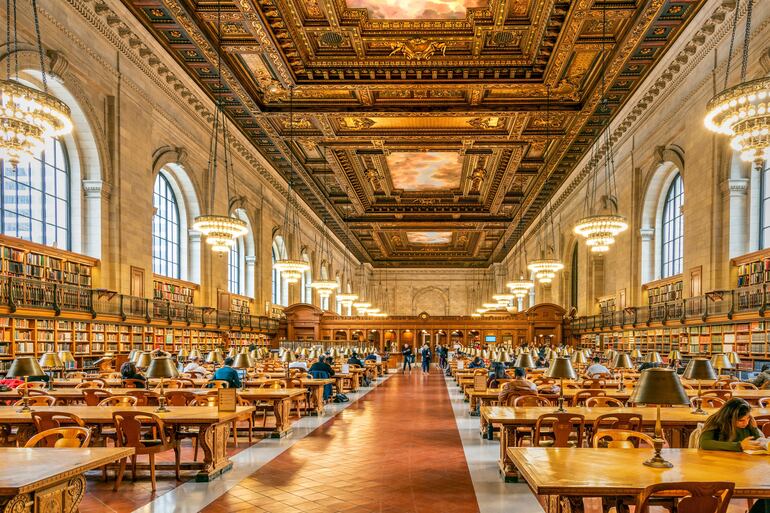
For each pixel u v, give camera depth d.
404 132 21.28
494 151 23.27
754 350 14.07
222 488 6.74
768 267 13.77
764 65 12.44
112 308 15.57
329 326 39.06
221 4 13.05
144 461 8.31
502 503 6.14
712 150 15.60
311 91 17.61
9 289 11.98
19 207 13.54
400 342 39.44
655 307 19.88
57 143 14.91
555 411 7.48
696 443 5.41
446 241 48.06
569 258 33.09
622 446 5.34
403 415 13.32
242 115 20.59
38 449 4.93
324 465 7.96
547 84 16.66
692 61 16.11
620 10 12.92
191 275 22.12
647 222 21.55
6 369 11.89
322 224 41.59
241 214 26.67
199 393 9.84
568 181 29.09
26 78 12.81
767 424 6.43
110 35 15.08
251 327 27.05
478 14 13.82
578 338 31.64
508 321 37.78
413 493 6.53
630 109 19.78
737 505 6.16
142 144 17.12
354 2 13.49
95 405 9.18
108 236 15.65
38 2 12.43
